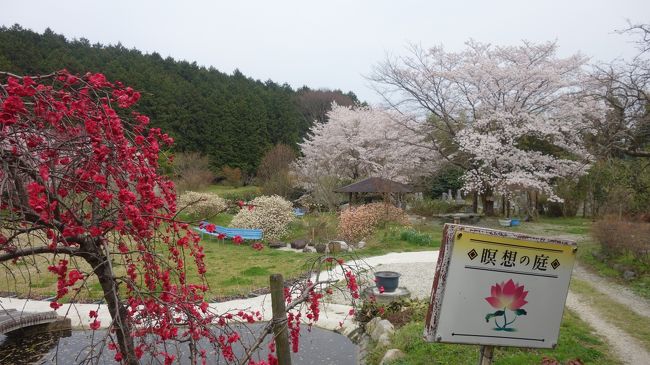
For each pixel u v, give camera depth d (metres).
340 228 15.23
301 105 44.19
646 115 7.62
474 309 2.97
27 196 2.45
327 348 6.09
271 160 28.42
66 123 2.49
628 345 5.35
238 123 33.06
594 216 19.03
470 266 2.93
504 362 4.60
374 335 6.12
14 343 6.37
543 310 3.13
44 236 3.01
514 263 3.03
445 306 2.92
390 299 7.49
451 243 2.89
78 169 2.50
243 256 12.71
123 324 2.78
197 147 31.03
